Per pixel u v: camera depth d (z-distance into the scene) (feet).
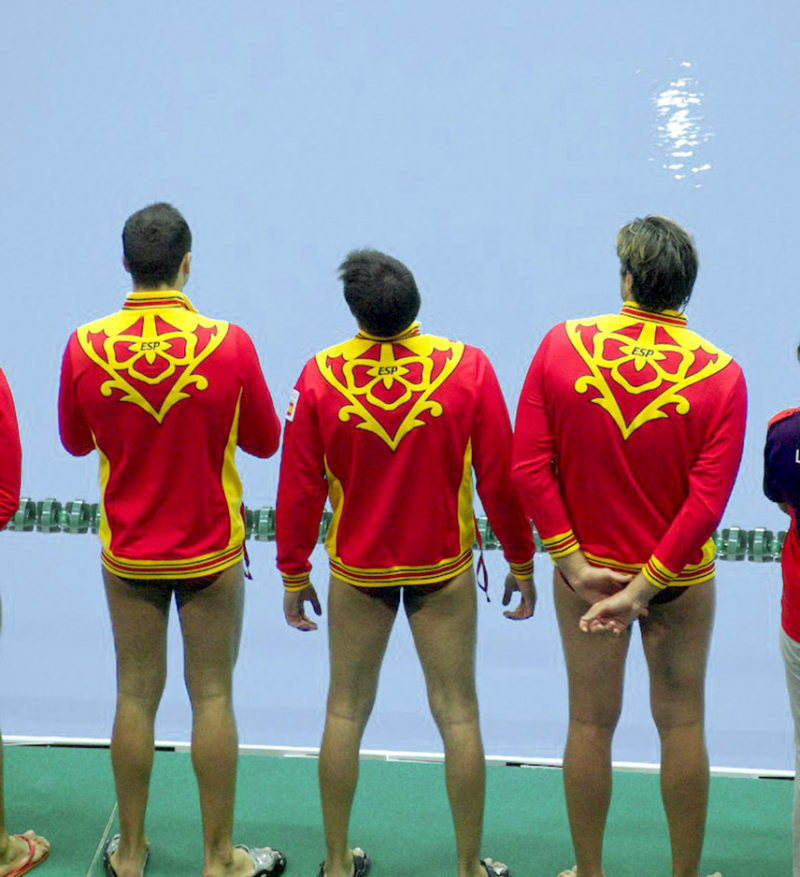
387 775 41.16
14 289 67.36
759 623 49.75
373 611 33.12
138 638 34.14
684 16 85.05
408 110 81.10
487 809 39.50
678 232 29.27
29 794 40.11
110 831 38.40
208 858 34.94
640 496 30.14
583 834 33.50
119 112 81.15
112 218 72.90
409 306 30.37
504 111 80.23
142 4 88.84
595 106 79.66
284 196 75.20
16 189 75.00
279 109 81.76
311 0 89.97
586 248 70.23
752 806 39.60
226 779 34.45
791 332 62.03
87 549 54.65
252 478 57.72
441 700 33.68
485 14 87.66
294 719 44.88
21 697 45.91
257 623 50.49
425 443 31.17
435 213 73.46
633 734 44.24
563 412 29.86
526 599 34.53
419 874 36.47
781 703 45.44
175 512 32.60
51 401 60.54
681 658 32.07
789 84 77.82
